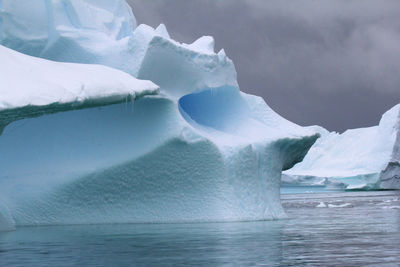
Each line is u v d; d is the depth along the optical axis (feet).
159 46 67.87
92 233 50.16
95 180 62.69
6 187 62.75
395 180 312.91
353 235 46.62
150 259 31.17
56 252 35.27
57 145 64.95
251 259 30.73
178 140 63.00
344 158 380.17
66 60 75.82
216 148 64.54
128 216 63.77
